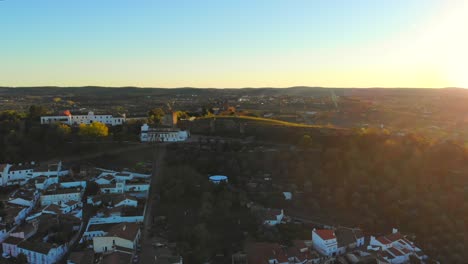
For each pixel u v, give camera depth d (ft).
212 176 533.55
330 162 566.77
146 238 385.91
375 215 463.01
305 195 511.81
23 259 343.05
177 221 425.69
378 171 540.52
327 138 652.48
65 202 443.73
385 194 492.13
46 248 340.80
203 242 380.17
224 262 359.25
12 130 629.92
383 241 394.32
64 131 646.74
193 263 349.41
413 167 538.88
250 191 517.55
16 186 497.05
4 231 373.61
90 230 388.98
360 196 493.36
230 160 579.89
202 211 438.81
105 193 479.82
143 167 562.66
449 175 524.52
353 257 373.61
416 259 377.91
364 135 634.02
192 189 497.46
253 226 429.79
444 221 436.35
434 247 403.95
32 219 402.93
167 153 620.49
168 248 364.79
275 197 502.79
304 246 385.91
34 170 527.40
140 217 421.18
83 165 577.43
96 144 646.33
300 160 584.40
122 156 607.37
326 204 493.77
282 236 412.77
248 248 377.30
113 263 317.01
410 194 490.08
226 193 485.97
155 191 499.10
